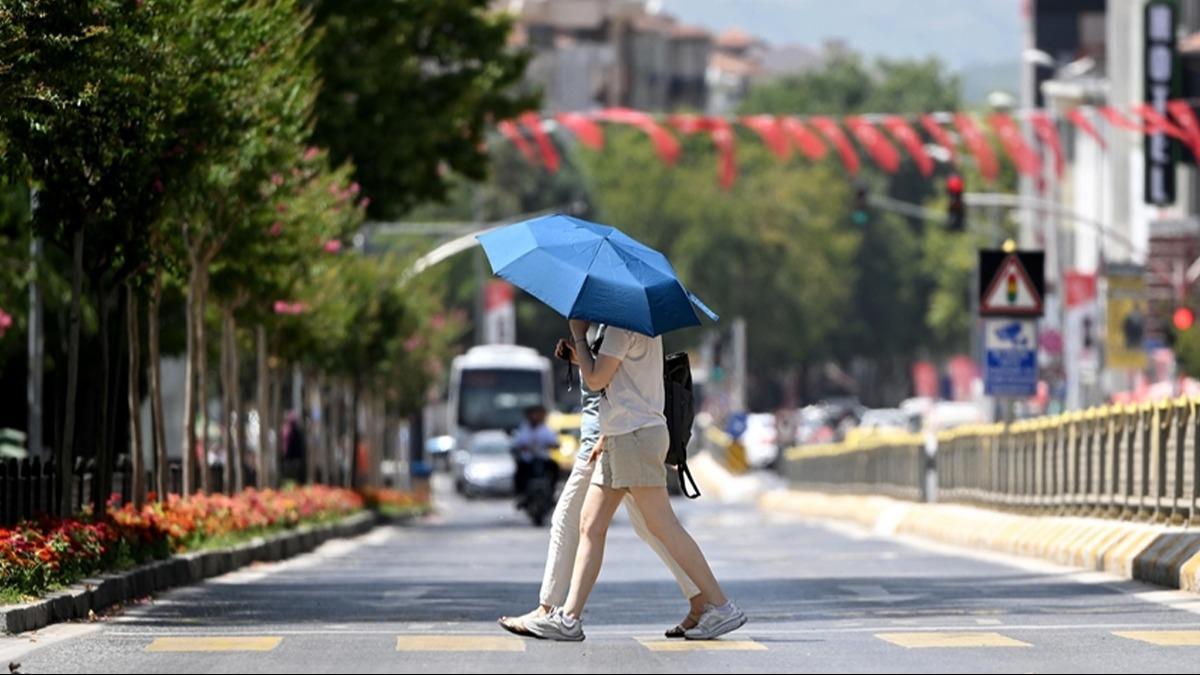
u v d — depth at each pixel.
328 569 57.44
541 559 64.31
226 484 72.81
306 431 104.00
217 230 61.19
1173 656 28.64
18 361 89.69
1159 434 51.75
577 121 89.19
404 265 115.12
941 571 53.59
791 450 139.00
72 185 44.81
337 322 87.88
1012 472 69.88
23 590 36.28
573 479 31.61
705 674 26.03
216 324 78.50
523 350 191.88
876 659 28.17
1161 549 46.19
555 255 31.05
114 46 41.41
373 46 82.56
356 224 78.50
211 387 134.25
